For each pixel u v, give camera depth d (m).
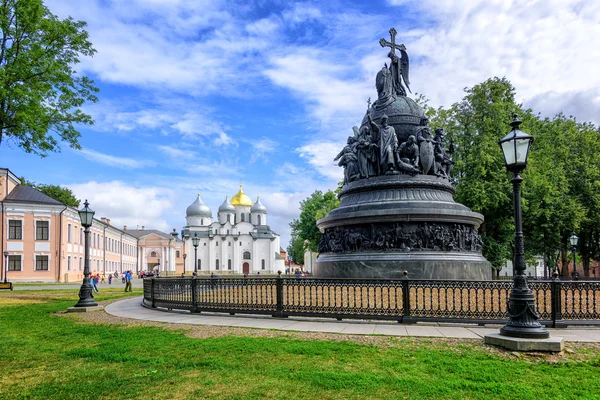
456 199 35.62
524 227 38.69
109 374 7.20
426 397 5.98
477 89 37.50
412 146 20.47
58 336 10.80
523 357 7.96
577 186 40.88
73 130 24.53
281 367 7.36
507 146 9.64
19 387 6.64
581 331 10.28
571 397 5.97
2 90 21.02
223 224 117.12
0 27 22.09
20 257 52.00
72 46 24.44
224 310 13.71
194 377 6.91
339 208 20.77
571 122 43.16
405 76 23.91
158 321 12.78
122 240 88.69
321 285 12.33
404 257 17.91
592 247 45.66
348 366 7.43
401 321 11.41
